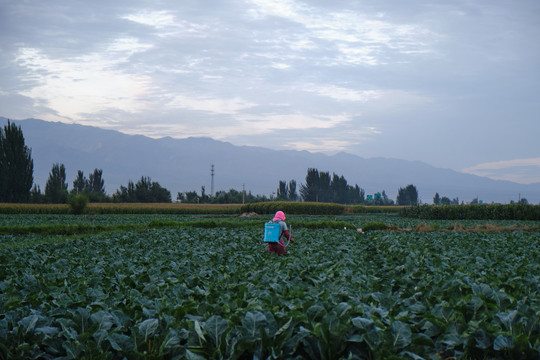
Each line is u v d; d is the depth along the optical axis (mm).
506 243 15250
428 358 3803
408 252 12148
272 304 5168
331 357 3816
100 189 130875
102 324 4402
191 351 3781
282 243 12430
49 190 85688
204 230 24203
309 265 9039
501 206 49906
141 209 67750
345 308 4395
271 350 3770
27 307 5355
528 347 3641
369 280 7215
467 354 3939
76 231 27625
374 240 17656
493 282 6957
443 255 11547
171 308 4996
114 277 8086
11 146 81688
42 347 4285
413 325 4293
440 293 5805
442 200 150125
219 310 4844
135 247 15203
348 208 71375
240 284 6438
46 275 8242
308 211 68812
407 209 60812
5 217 47750
